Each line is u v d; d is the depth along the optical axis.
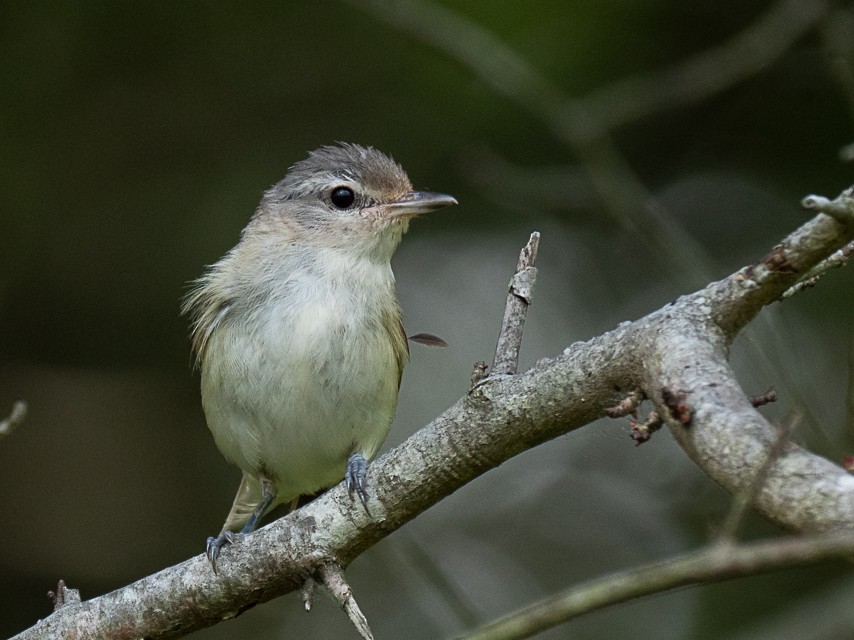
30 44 12.21
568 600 4.12
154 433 13.33
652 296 13.79
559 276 13.99
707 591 11.93
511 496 14.36
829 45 10.44
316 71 12.79
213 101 12.96
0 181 12.47
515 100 10.92
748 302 5.03
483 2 11.86
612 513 13.91
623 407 5.11
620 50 12.10
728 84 10.79
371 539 6.22
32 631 6.63
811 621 8.90
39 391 13.10
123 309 13.14
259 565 6.34
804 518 4.04
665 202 13.05
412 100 12.70
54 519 12.89
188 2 12.27
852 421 6.93
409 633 13.06
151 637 6.56
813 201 4.53
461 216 13.77
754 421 4.43
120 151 12.96
